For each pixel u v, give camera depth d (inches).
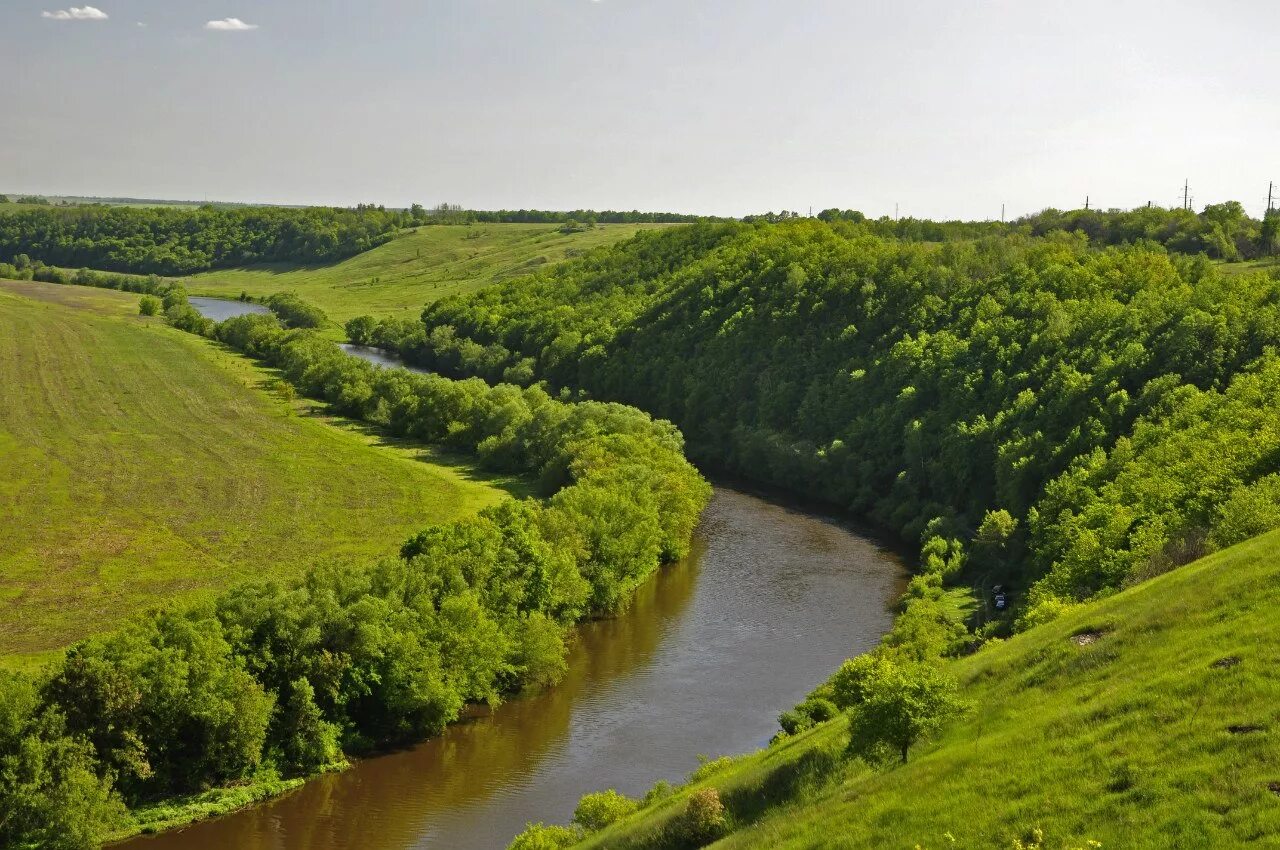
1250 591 1670.8
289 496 4443.9
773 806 1692.9
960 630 3090.6
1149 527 2908.5
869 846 1312.7
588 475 4382.4
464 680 2785.4
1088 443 4220.0
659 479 4318.4
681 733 2726.4
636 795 2415.1
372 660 2679.6
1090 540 2992.1
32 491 4318.4
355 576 2827.3
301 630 2603.3
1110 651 1675.7
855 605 3695.9
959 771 1432.1
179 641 2429.9
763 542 4527.6
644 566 3919.8
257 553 3676.2
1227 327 4483.3
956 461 4702.3
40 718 2160.4
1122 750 1316.4
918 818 1336.1
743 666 3164.4
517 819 2343.8
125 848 2191.2
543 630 3034.0
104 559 3555.6
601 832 1918.1
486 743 2719.0
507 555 3174.2
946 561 3956.7
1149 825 1131.3
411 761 2630.4
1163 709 1380.4
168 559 3580.2
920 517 4601.4
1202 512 2849.4
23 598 3164.4
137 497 4318.4
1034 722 1512.1
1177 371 4409.5
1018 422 4645.7
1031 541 3725.4
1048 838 1178.0
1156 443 3762.3
